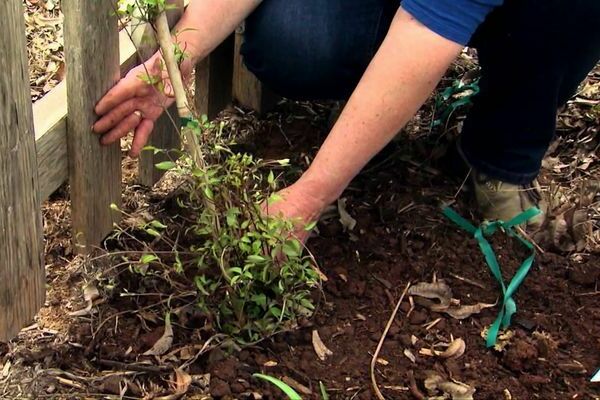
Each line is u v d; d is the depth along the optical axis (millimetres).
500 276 1864
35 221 1590
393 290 1842
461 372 1688
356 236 1955
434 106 2354
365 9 1903
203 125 1529
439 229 1991
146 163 2018
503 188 1988
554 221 2006
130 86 1669
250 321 1677
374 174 2143
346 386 1640
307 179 1649
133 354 1665
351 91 2076
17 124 1448
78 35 1554
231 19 1824
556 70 1817
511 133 1922
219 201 1572
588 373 1702
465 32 1536
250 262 1555
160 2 1463
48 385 1613
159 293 1756
